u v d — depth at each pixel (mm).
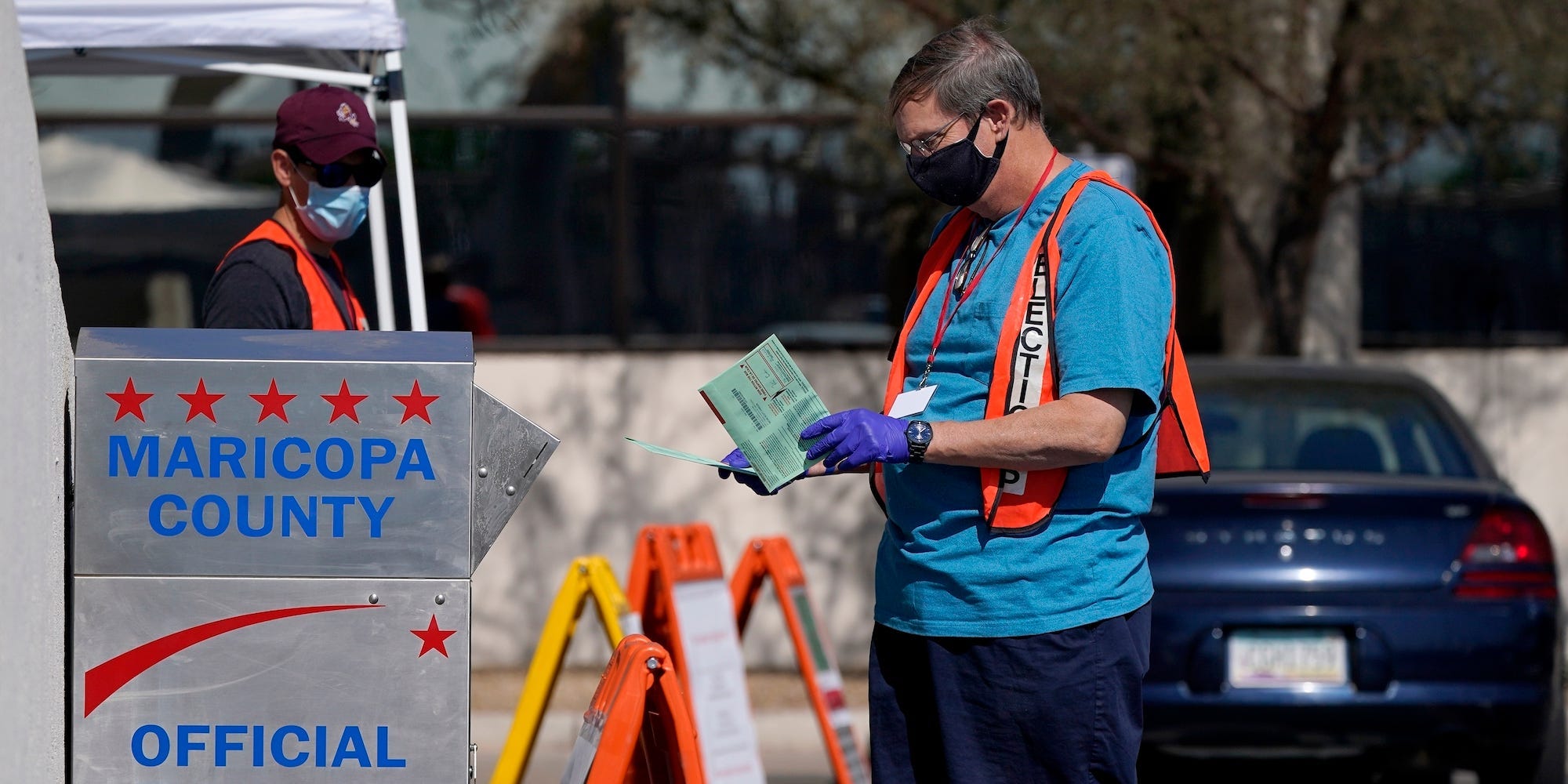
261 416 6250
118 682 6230
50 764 5961
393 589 6289
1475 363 19688
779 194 18578
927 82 6629
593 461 18438
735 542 18594
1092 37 15531
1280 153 16016
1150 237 6594
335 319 9094
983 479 6492
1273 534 11133
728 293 18625
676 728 7223
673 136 18484
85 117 17734
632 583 11438
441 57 18109
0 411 5461
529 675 10438
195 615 6250
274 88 17953
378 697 6289
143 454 6223
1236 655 10977
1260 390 13078
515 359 18297
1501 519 11273
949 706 6676
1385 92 15781
